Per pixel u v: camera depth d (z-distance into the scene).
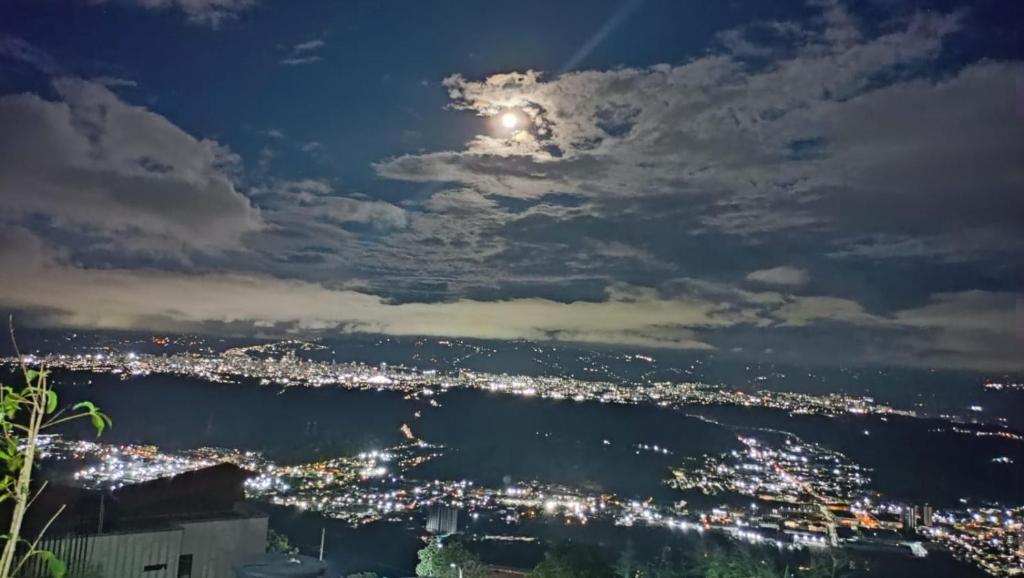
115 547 7.57
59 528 7.42
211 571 8.38
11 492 2.12
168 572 7.99
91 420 2.22
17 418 2.11
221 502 9.35
